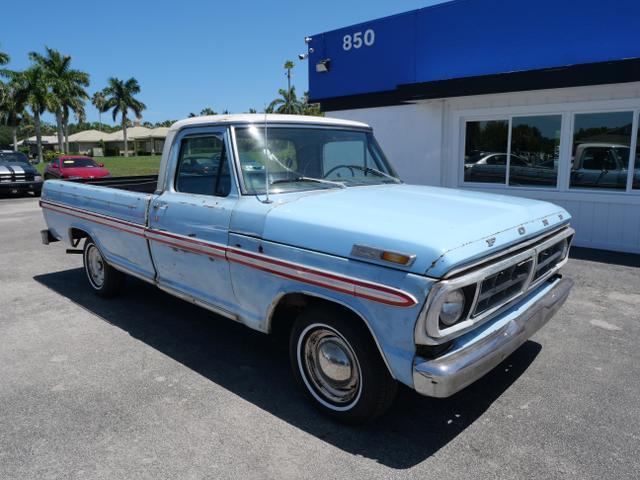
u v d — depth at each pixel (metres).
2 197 17.86
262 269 3.33
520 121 8.84
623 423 3.18
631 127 7.66
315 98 11.91
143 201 4.46
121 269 5.09
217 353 4.29
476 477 2.69
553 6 8.18
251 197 3.57
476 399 3.50
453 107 9.62
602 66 7.25
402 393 3.60
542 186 8.76
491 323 3.01
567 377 3.80
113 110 66.31
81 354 4.28
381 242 2.72
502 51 8.88
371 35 10.62
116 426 3.20
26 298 5.84
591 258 7.41
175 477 2.72
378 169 4.58
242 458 2.87
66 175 19.23
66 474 2.75
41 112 48.00
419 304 2.52
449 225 2.84
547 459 2.83
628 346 4.34
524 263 3.15
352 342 2.93
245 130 3.76
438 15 9.58
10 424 3.23
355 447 2.96
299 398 3.53
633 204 7.75
